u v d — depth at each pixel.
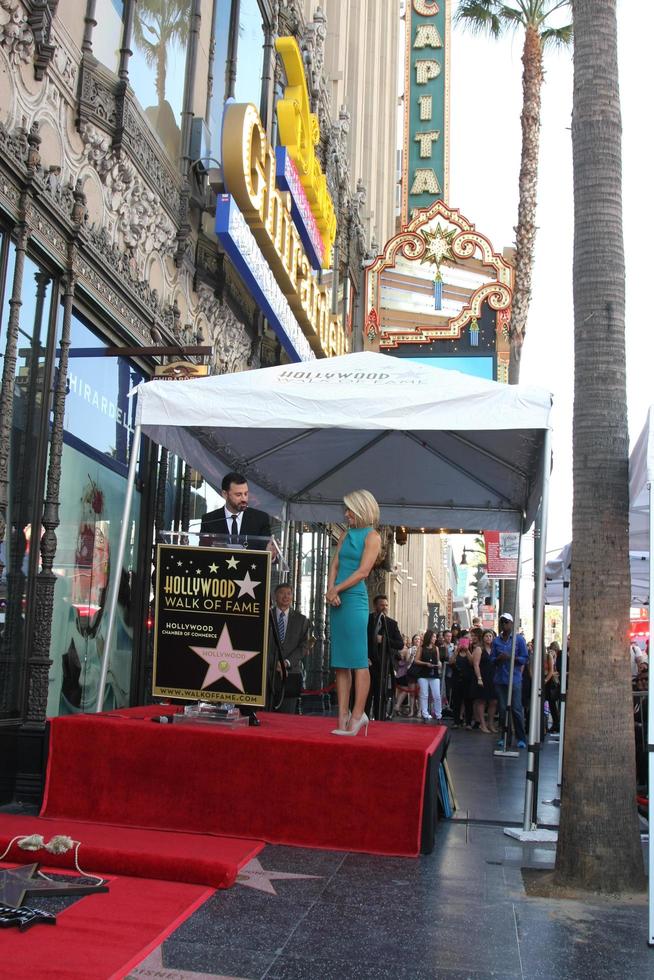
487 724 16.86
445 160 29.95
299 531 16.80
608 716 4.96
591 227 5.46
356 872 4.88
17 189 6.36
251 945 3.67
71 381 7.67
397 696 18.77
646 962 3.72
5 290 6.32
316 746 5.50
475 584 54.31
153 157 9.14
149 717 6.22
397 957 3.61
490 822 6.60
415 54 30.83
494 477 10.03
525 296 20.89
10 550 6.60
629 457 5.35
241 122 10.45
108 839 5.09
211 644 6.13
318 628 18.86
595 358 5.33
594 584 5.12
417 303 24.73
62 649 7.59
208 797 5.55
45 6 6.59
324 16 18.17
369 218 25.84
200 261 10.86
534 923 4.16
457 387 6.75
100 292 7.88
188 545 6.28
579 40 5.66
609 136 5.54
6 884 4.19
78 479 7.87
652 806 4.27
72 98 7.35
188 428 8.59
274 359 15.04
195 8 10.50
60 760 5.77
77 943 3.54
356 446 9.78
